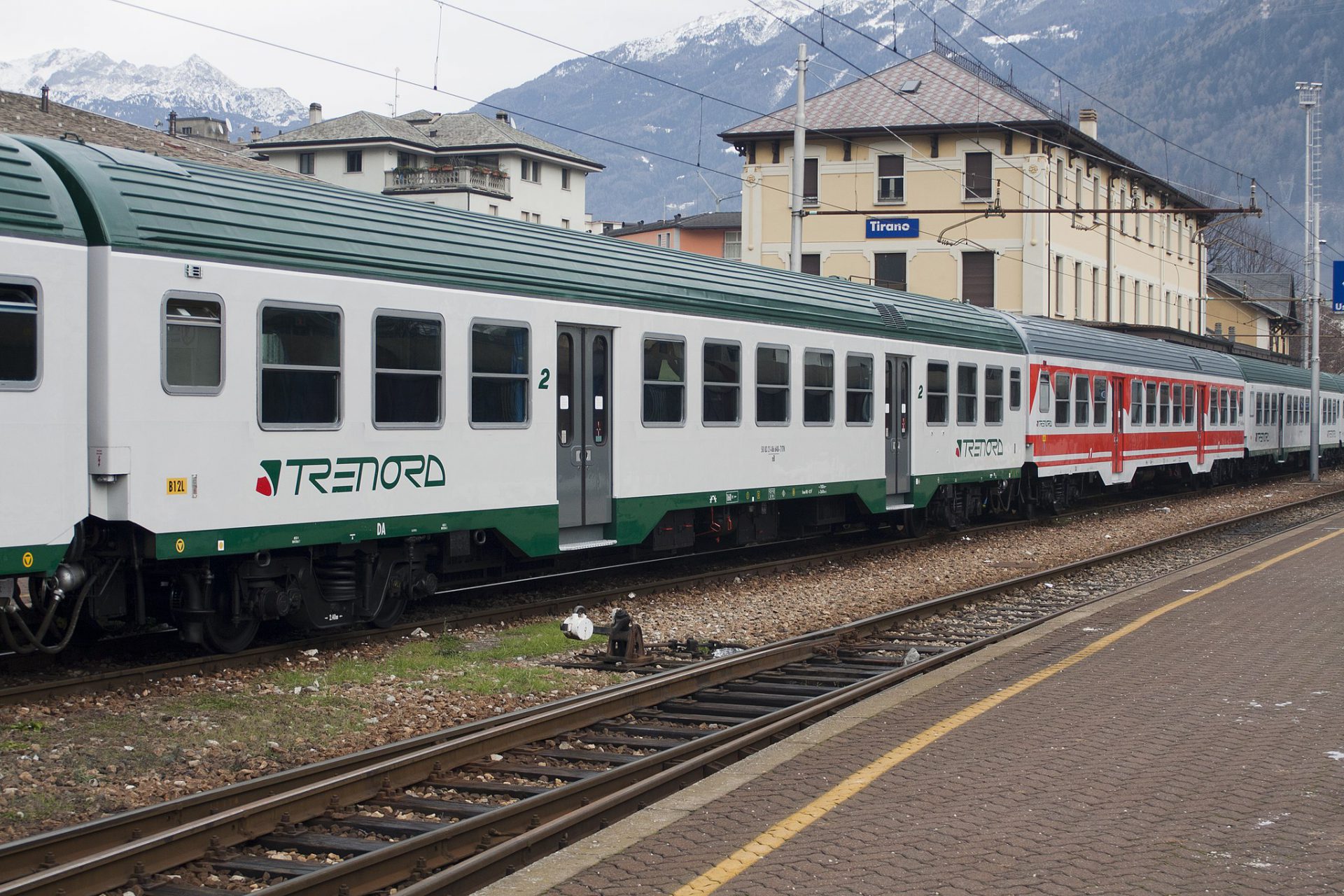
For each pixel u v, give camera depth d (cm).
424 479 1127
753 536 1669
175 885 541
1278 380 3938
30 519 845
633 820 573
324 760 704
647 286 1391
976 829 558
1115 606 1252
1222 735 726
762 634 1211
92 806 645
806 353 1659
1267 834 548
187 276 934
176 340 930
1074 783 629
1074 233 4562
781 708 872
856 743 714
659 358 1409
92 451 890
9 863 536
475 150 5941
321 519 1037
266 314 991
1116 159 4856
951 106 4316
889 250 4394
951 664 959
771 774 650
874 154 4384
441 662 1030
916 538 1981
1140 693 845
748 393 1552
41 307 851
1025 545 2005
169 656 1038
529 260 1247
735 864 512
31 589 932
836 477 1728
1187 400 3108
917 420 1928
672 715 872
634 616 1282
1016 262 4262
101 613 938
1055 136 4284
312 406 1028
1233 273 9181
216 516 957
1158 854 523
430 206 1196
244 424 975
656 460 1407
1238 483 3731
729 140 4503
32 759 719
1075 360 2467
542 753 754
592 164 6375
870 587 1526
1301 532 2083
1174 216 5991
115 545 928
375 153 5725
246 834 588
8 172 850
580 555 1597
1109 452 2644
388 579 1151
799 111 2339
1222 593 1340
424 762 688
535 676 982
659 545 1477
